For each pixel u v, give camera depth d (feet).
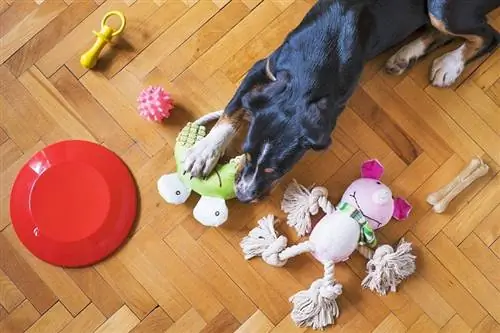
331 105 4.03
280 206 4.71
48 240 4.56
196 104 4.79
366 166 4.64
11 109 4.75
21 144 4.73
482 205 4.81
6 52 4.80
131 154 4.72
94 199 4.60
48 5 4.85
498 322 4.73
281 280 4.67
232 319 4.64
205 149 4.41
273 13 4.88
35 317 4.60
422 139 4.84
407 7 4.34
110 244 4.61
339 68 4.07
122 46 4.81
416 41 4.76
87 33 4.84
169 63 4.81
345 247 4.45
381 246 4.61
